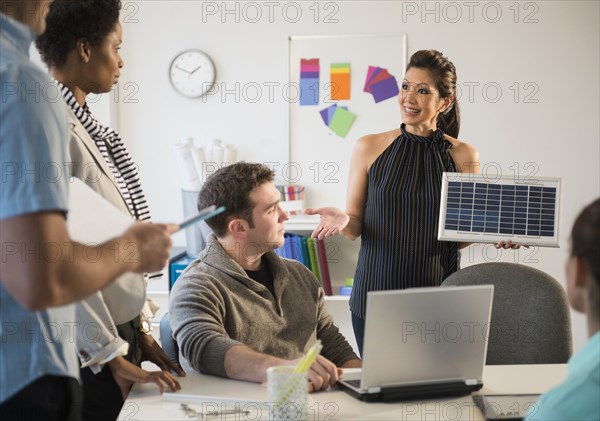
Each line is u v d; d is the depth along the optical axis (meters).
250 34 4.24
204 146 4.28
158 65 4.27
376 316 1.63
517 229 2.64
